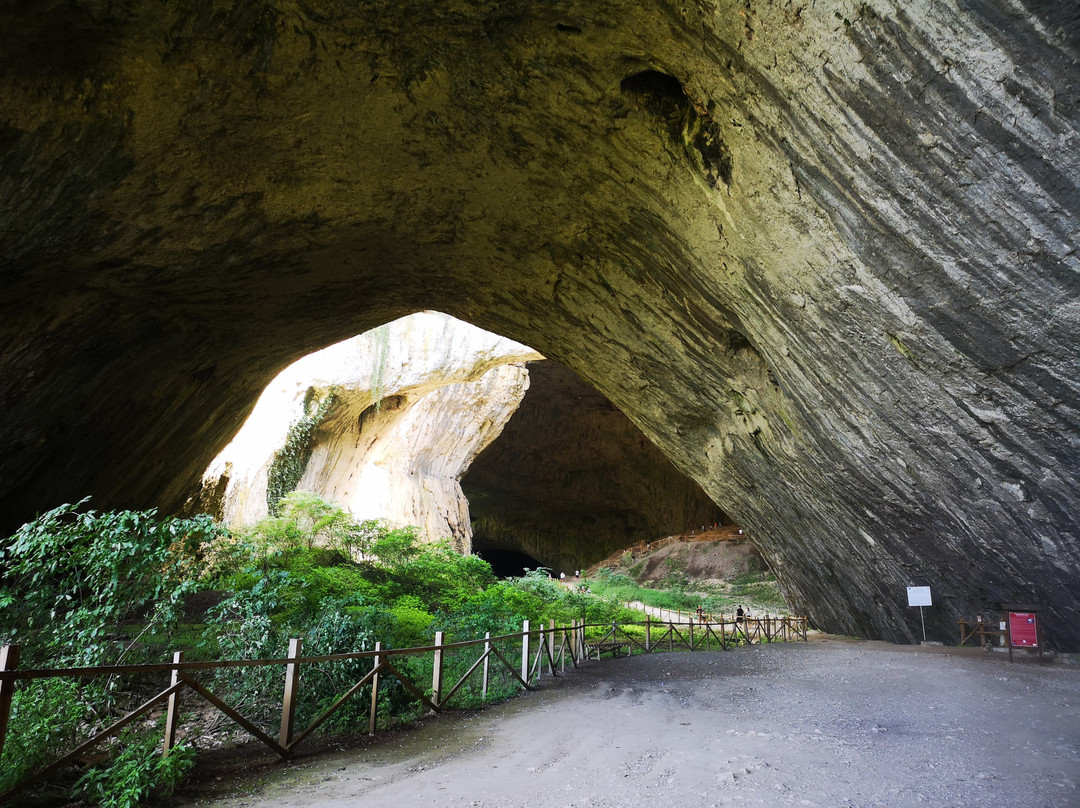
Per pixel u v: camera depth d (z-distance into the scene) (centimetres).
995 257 641
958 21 515
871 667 1030
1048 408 739
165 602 627
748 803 410
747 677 974
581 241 1084
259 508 2266
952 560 1129
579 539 5266
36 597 587
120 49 698
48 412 1131
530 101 819
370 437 2934
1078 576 938
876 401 915
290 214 980
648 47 712
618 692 851
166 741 479
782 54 623
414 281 1303
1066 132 525
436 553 2030
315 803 430
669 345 1201
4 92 691
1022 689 804
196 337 1255
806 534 1462
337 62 764
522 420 4625
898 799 414
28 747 436
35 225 828
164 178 846
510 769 503
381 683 703
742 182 782
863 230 713
